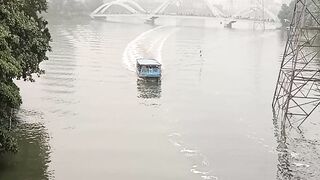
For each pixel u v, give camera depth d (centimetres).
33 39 4816
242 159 4494
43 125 5219
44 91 6756
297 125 5609
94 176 4009
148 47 12431
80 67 8831
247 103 6619
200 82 8031
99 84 7450
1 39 3616
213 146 4819
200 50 11988
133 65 9331
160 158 4453
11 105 3934
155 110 6091
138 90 7188
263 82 8212
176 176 4075
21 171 4000
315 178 4128
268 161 4472
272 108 6353
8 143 3894
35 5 5397
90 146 4675
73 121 5434
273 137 5162
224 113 6059
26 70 4916
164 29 19012
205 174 4134
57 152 4472
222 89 7531
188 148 4741
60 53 10500
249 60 10956
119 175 4053
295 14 6128
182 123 5562
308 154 4688
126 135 5056
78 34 14950
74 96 6575
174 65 9712
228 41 15188
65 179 3919
